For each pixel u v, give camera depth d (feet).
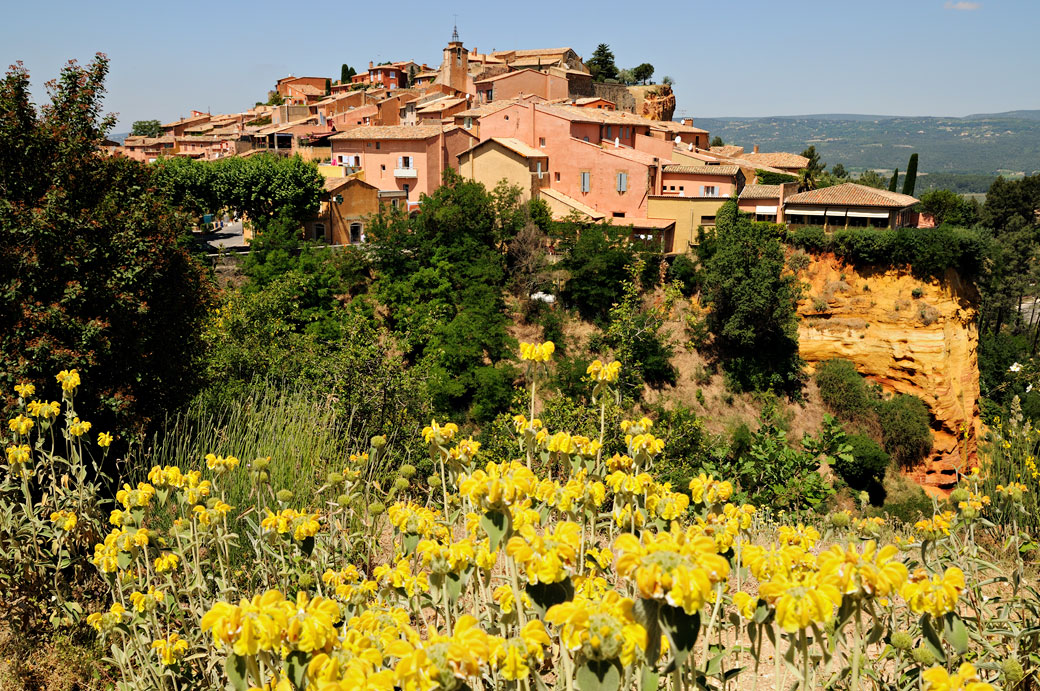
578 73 265.54
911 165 218.18
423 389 59.82
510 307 131.23
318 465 29.14
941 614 7.91
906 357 124.88
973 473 19.83
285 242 130.93
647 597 6.37
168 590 14.84
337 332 112.37
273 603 7.78
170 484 15.17
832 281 131.44
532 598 8.18
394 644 6.96
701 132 212.02
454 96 258.57
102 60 50.60
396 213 138.21
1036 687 12.00
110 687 15.03
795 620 7.36
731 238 128.06
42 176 46.24
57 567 18.98
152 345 49.47
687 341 129.90
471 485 8.85
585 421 61.26
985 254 127.44
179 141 299.17
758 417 124.36
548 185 163.53
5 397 38.47
